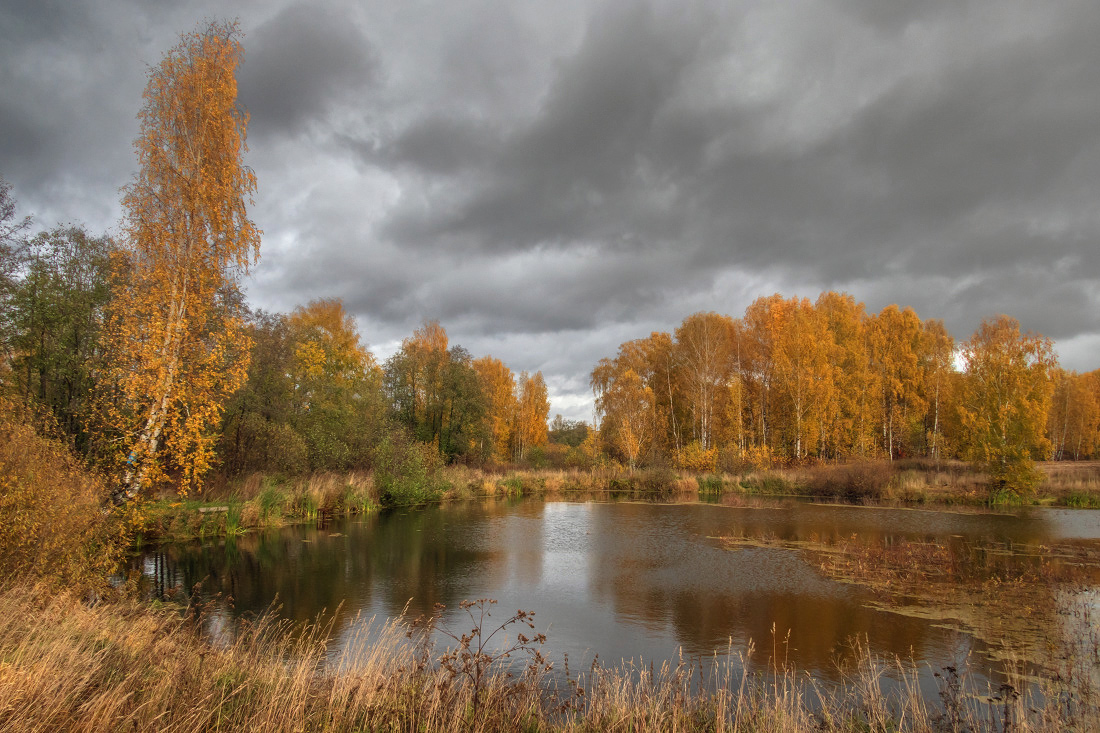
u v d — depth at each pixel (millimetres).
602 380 61031
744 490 39188
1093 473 38125
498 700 5586
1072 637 10797
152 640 6578
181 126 17016
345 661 8008
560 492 40844
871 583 14945
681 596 13859
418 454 35094
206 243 17031
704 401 48688
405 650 7746
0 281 17672
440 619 11836
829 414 46594
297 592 13609
